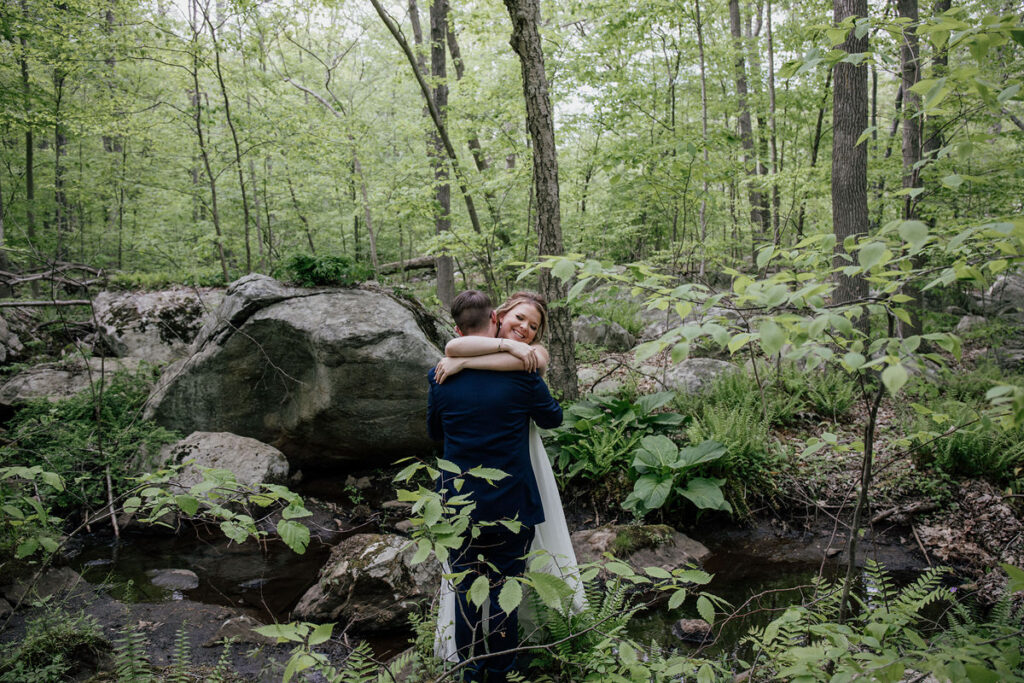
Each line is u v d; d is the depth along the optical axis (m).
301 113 11.04
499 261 8.44
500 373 2.77
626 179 8.38
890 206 10.70
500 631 2.61
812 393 6.75
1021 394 1.39
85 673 2.95
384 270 16.62
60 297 9.66
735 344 1.46
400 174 11.34
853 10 8.02
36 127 10.63
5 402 6.23
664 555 4.50
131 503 2.12
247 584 4.23
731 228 12.25
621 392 6.39
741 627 3.56
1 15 9.18
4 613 3.45
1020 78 1.98
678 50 10.91
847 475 5.37
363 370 5.82
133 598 3.88
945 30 1.83
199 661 3.17
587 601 2.97
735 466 5.23
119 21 9.51
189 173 13.77
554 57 9.65
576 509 5.32
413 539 2.00
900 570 4.32
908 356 1.45
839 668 1.80
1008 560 4.27
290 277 6.66
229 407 6.11
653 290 1.87
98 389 6.27
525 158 8.20
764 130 12.84
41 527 3.59
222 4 9.42
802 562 4.47
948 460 5.07
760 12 15.47
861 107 8.31
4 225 10.77
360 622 3.56
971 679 1.48
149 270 13.98
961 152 2.00
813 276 1.63
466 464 2.69
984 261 1.81
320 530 5.11
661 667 2.13
